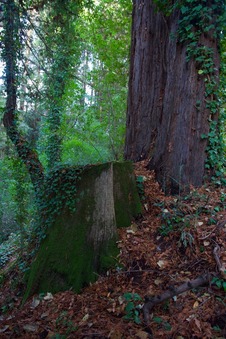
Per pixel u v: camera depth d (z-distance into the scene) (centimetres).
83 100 948
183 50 507
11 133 730
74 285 376
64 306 351
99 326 305
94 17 895
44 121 930
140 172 531
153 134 589
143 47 625
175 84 516
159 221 435
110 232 402
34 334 314
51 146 884
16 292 427
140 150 601
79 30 911
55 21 864
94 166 418
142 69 622
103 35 936
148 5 626
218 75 508
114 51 877
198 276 338
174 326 291
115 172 444
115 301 334
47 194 447
